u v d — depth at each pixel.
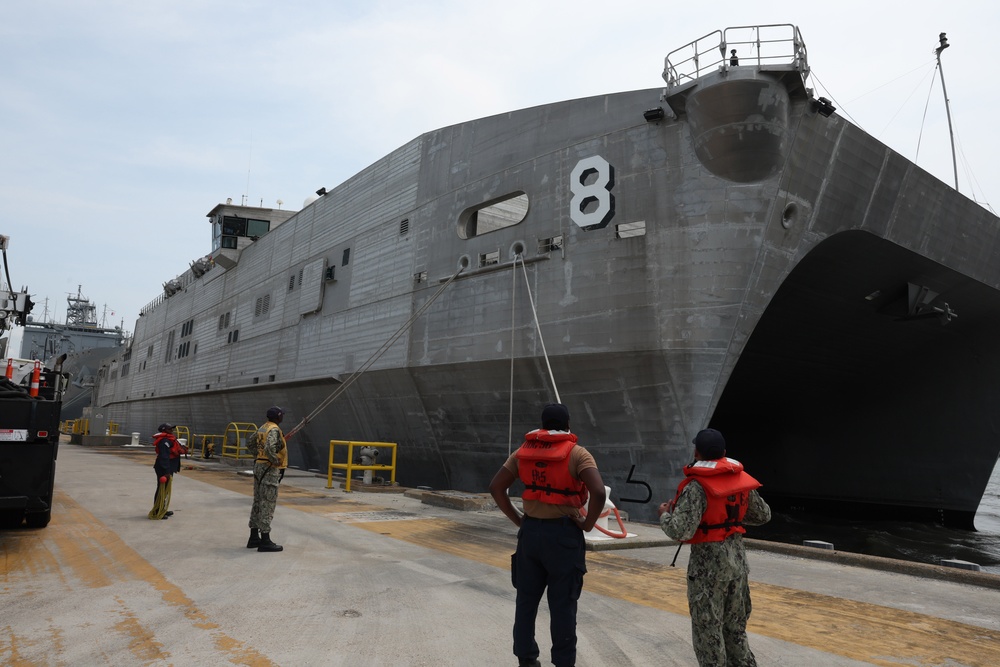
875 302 20.62
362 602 6.33
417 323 20.09
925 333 23.28
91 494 14.56
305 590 6.72
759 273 14.30
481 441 18.48
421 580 7.35
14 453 8.37
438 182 20.36
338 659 4.73
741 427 30.86
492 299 17.80
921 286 20.14
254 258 33.03
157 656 4.70
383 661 4.73
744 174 14.12
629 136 15.66
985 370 23.58
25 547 8.57
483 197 18.67
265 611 5.91
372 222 23.28
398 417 21.30
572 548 4.18
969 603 7.09
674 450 14.56
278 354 28.78
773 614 6.52
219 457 28.95
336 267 25.11
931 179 17.38
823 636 5.79
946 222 18.34
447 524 11.80
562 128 17.00
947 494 24.56
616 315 15.16
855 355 24.12
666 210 14.88
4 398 8.36
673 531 4.00
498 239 17.97
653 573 8.24
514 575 4.40
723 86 13.43
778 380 25.14
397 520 12.16
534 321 16.55
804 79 13.59
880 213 16.53
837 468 28.00
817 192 14.91
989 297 21.62
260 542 8.80
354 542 9.73
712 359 14.23
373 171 23.72
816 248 16.97
